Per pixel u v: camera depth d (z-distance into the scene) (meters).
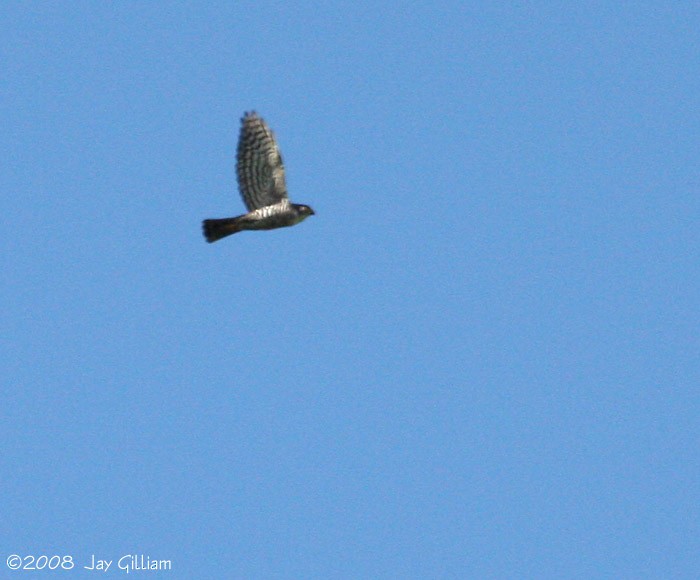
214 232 21.33
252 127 21.20
